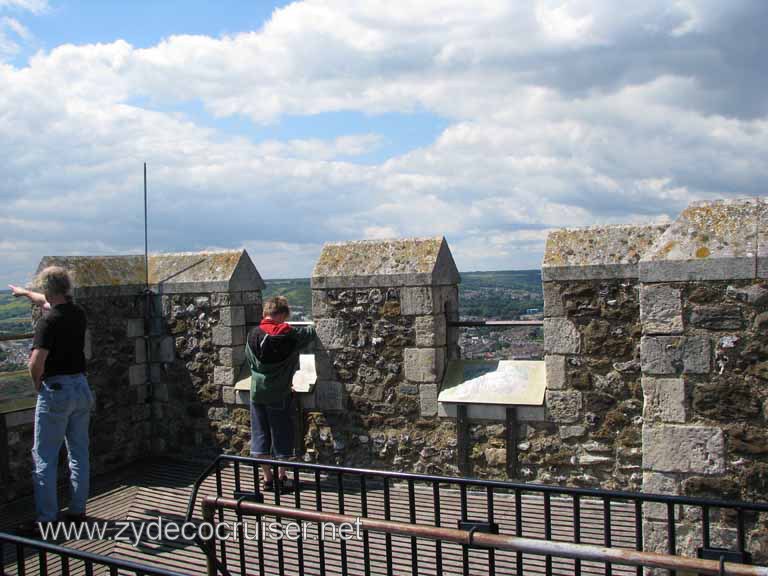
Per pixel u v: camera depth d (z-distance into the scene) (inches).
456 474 237.3
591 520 202.7
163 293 289.9
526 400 224.7
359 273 249.4
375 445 250.7
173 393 291.1
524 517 207.3
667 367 166.9
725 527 162.7
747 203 168.6
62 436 211.6
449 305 252.2
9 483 238.2
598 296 214.5
